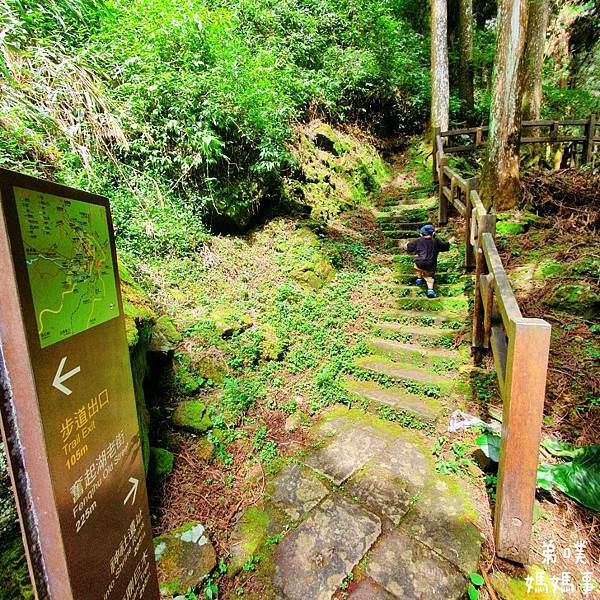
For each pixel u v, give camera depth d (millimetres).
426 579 1771
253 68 4828
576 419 2523
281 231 5332
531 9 7574
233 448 2650
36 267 820
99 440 1036
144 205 3932
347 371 3521
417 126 10039
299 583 1797
